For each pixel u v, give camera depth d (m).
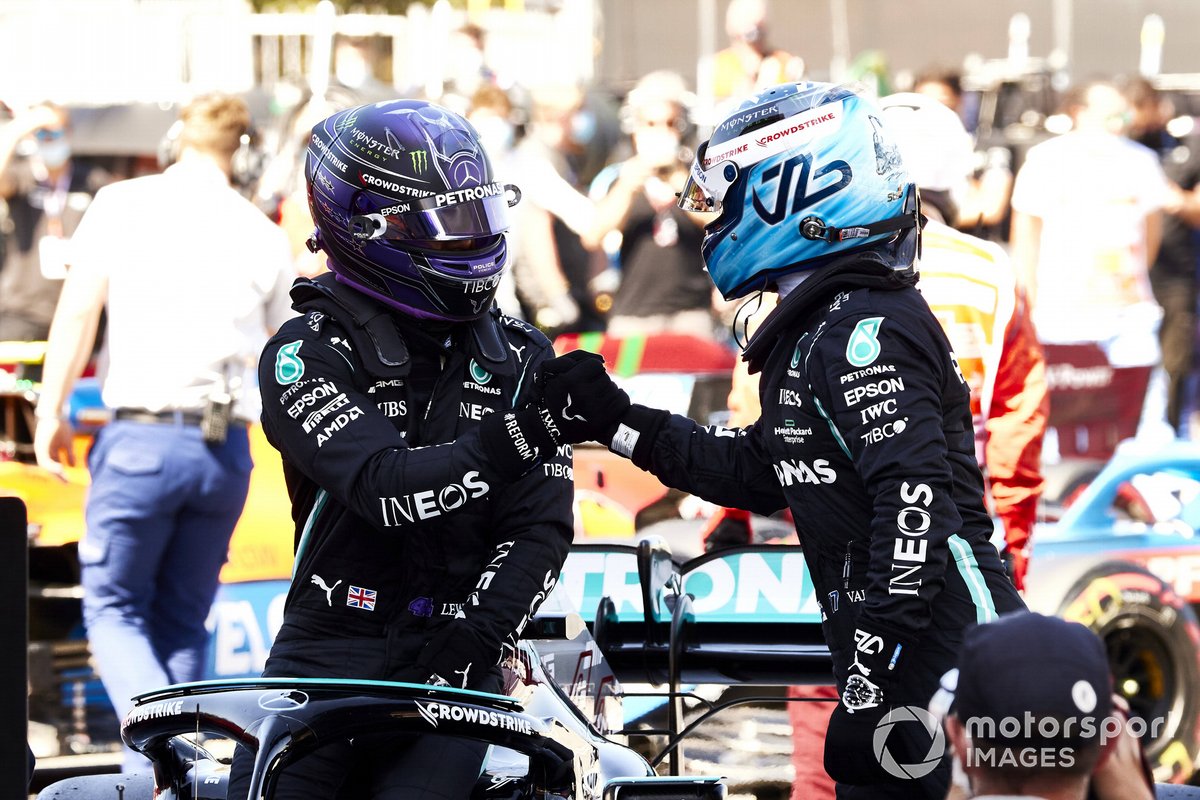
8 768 7.36
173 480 16.62
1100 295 26.52
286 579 18.19
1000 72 32.00
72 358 17.25
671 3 33.44
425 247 9.39
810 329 9.17
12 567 7.39
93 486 16.70
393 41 34.69
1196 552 18.12
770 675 12.14
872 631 8.66
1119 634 17.58
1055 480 19.55
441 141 9.51
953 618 8.88
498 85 28.38
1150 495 18.33
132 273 16.83
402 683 8.57
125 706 16.08
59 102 27.80
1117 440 26.34
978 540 9.14
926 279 13.80
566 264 28.08
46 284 25.00
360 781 9.09
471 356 9.68
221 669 17.66
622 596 12.59
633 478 19.05
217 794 8.95
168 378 16.67
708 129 30.00
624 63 33.59
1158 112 29.97
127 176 27.25
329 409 9.16
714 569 12.72
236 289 17.02
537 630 10.88
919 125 14.07
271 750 8.23
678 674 11.66
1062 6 33.25
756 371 9.67
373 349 9.36
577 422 8.94
